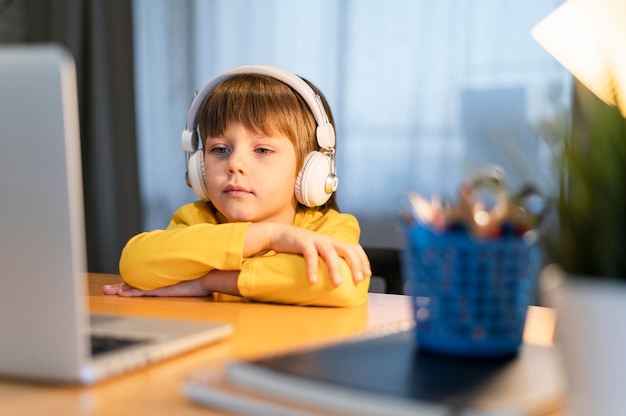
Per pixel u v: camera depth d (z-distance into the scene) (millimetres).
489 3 2586
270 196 1187
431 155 2676
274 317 806
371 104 2752
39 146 436
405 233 533
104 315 704
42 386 486
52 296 459
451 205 550
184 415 428
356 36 2766
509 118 2543
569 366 365
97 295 1022
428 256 509
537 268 521
